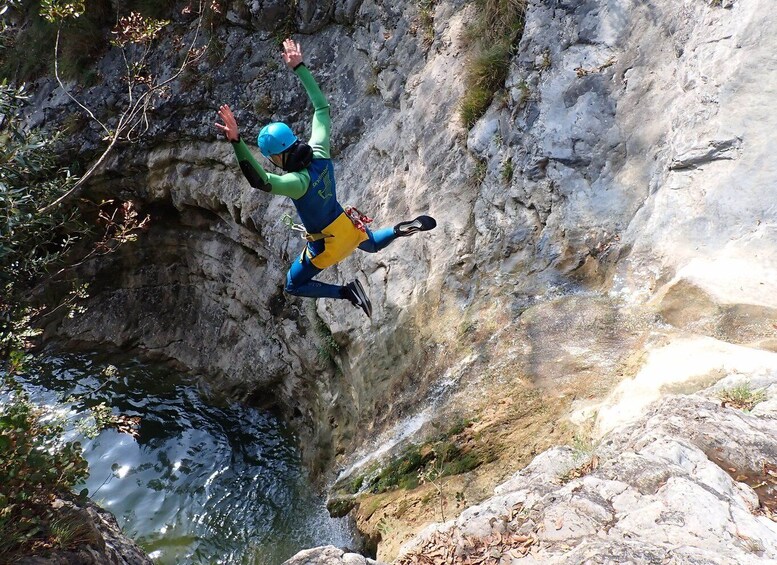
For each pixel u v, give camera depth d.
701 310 5.62
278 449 10.26
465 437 6.12
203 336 12.01
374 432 7.61
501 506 4.14
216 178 11.22
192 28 11.61
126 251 12.67
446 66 8.92
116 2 12.23
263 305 10.67
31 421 4.68
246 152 3.79
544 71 7.55
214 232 11.88
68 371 12.34
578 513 3.59
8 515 3.92
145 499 9.37
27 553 3.79
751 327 5.31
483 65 8.15
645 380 5.16
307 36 10.76
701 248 5.96
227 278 11.64
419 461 6.41
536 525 3.67
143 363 12.42
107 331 12.61
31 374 12.05
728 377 4.80
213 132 11.08
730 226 5.88
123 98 11.97
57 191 6.90
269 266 10.62
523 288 6.92
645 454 3.84
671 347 5.42
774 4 6.11
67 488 4.54
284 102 10.57
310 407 10.09
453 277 7.68
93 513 4.47
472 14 8.91
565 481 4.27
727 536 3.21
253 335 11.13
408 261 8.32
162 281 12.67
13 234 6.49
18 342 6.04
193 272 12.38
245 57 11.08
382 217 8.91
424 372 7.33
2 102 6.38
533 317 6.51
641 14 7.06
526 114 7.53
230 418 11.04
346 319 8.75
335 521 6.97
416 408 7.05
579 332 6.14
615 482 3.71
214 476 9.74
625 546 3.17
